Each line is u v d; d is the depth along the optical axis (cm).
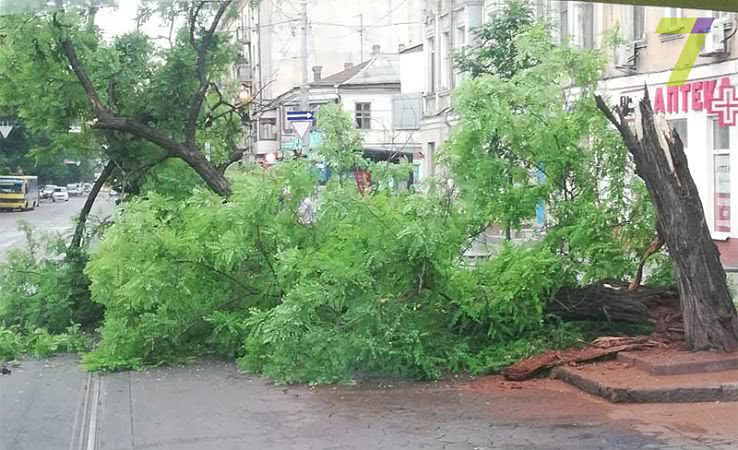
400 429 782
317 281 996
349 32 5284
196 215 1114
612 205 1091
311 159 1119
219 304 1118
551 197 1105
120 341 1088
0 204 6444
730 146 2270
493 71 2423
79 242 1390
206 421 823
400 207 1046
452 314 1055
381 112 4612
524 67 1201
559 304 1060
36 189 7031
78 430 800
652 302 1046
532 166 1109
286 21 4125
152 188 1500
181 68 1488
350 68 5094
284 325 966
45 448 740
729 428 754
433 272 1027
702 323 948
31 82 1452
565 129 1092
